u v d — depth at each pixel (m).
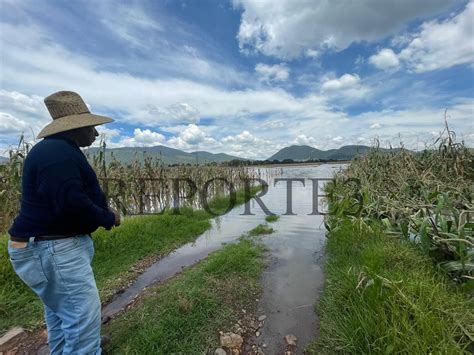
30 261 1.58
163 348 2.00
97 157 5.57
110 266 3.74
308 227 5.60
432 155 5.73
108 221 1.79
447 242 2.62
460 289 2.23
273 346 2.09
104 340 2.07
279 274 3.34
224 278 3.12
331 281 2.90
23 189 1.60
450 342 1.61
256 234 5.14
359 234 3.91
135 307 2.64
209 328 2.24
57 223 1.59
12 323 2.42
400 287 2.15
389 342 1.71
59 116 1.78
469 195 3.73
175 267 3.79
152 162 7.51
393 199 4.28
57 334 1.88
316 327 2.29
